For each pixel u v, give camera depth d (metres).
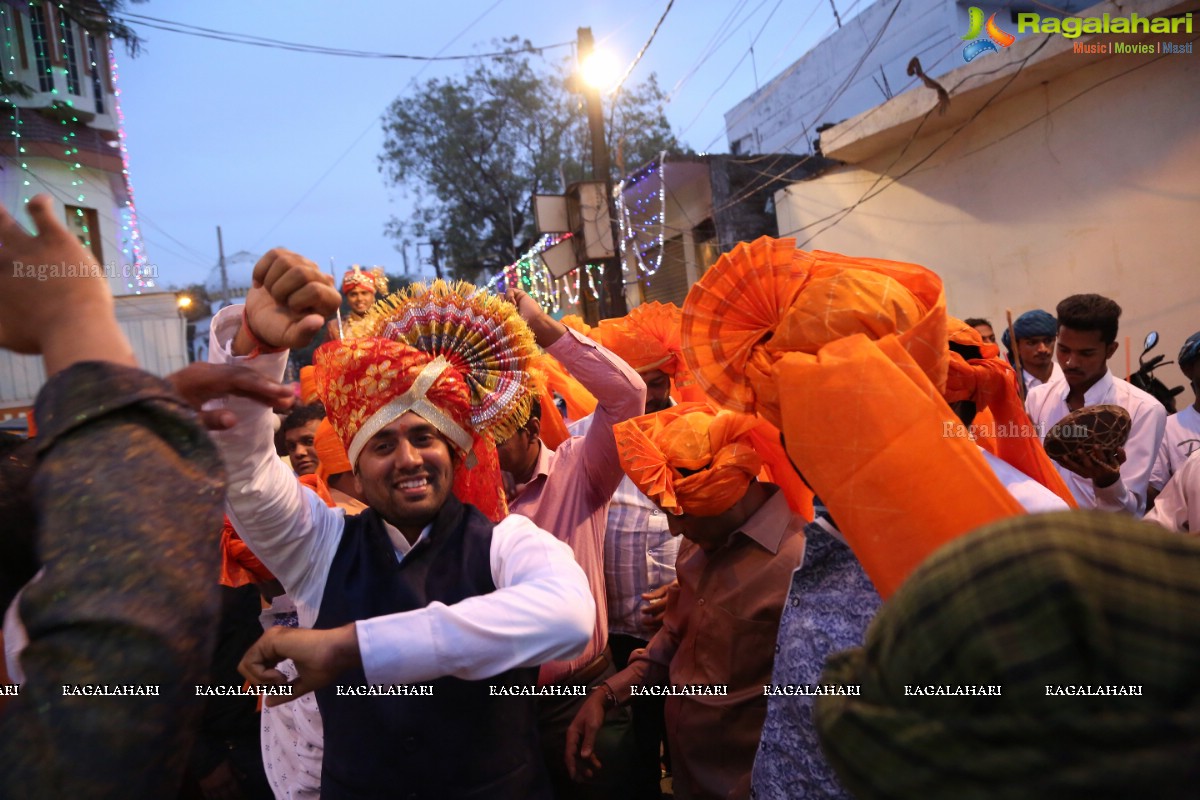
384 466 1.78
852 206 11.54
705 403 2.51
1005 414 1.93
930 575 0.74
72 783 0.66
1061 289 9.05
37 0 13.64
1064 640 0.65
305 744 2.27
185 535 0.76
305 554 1.86
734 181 15.05
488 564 1.80
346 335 2.11
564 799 2.63
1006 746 0.64
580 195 13.08
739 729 2.19
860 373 1.52
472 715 1.75
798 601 1.82
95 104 14.56
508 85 27.94
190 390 1.26
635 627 3.18
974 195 9.87
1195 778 0.59
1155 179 8.06
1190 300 7.92
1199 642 0.63
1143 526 0.71
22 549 0.98
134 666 0.68
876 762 0.71
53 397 0.81
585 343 2.64
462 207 28.86
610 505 3.23
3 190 13.57
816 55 18.16
